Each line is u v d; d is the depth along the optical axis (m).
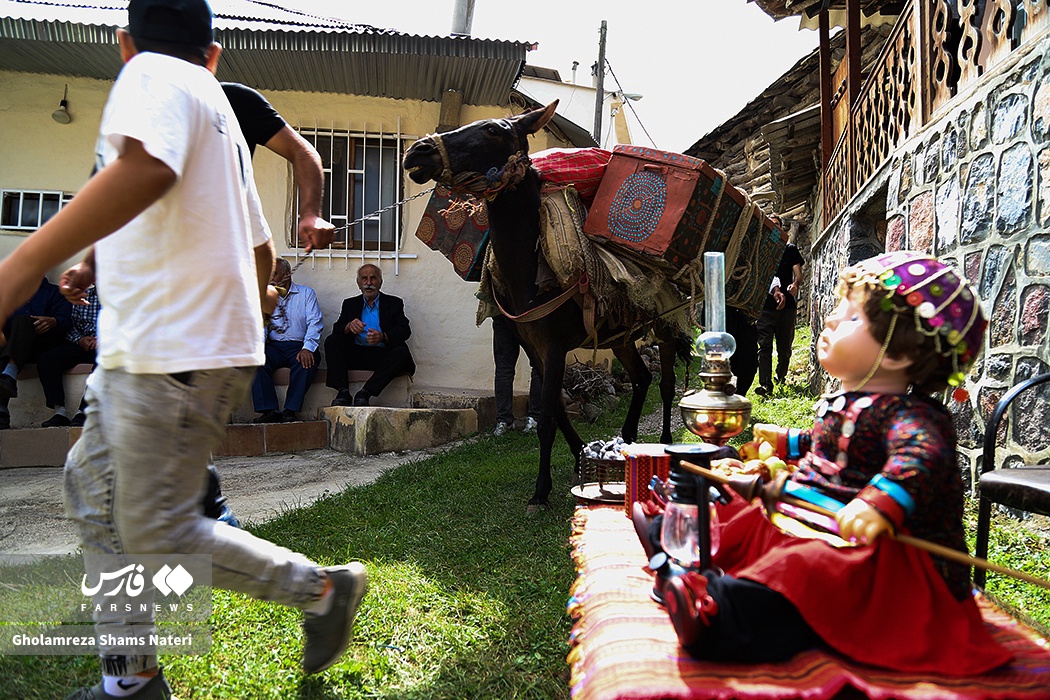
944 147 4.41
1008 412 3.62
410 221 8.12
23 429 6.26
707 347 2.05
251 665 2.33
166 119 1.60
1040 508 1.90
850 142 7.29
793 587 1.50
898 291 1.63
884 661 1.46
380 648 2.50
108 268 1.72
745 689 1.37
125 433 1.65
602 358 9.19
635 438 5.21
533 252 4.11
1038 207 3.38
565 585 3.01
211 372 1.70
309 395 7.58
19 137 7.49
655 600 1.81
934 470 1.48
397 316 7.62
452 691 2.22
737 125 14.95
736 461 1.88
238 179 1.87
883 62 5.94
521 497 4.51
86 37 6.45
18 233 7.48
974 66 4.11
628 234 4.11
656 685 1.40
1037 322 3.39
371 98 8.02
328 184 8.04
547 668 2.35
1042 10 3.40
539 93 13.74
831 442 1.72
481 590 2.99
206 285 1.71
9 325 6.51
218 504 2.91
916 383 1.72
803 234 13.34
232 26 6.54
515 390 8.36
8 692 2.14
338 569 2.04
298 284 7.55
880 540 1.52
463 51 6.73
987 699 1.34
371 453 6.49
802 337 11.15
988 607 1.90
